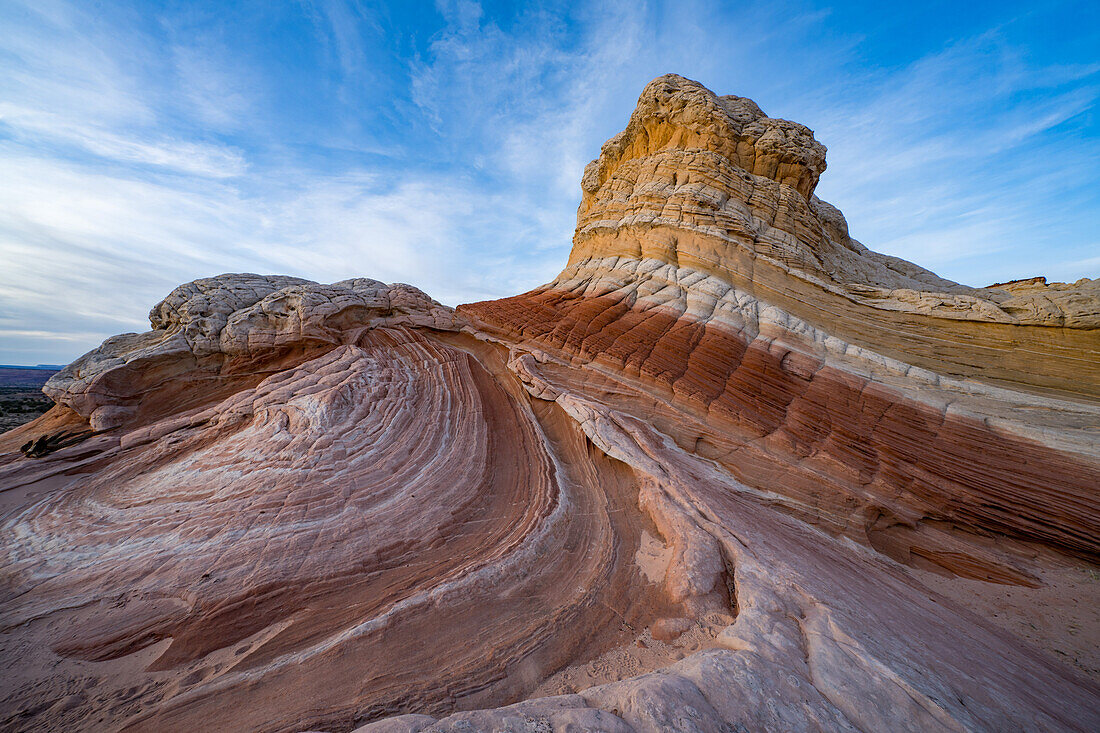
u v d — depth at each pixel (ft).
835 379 51.26
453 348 57.47
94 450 40.52
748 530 29.07
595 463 40.60
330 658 19.51
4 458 40.55
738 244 67.36
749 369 52.24
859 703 13.37
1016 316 57.98
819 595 20.83
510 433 44.32
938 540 37.78
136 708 17.35
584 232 82.43
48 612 22.50
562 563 27.78
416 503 32.68
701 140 76.02
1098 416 46.03
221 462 35.50
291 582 24.50
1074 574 34.96
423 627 21.45
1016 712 14.97
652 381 51.24
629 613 22.84
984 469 41.11
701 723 12.14
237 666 19.35
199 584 24.08
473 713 12.96
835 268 81.56
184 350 50.34
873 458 42.80
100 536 28.60
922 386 51.60
